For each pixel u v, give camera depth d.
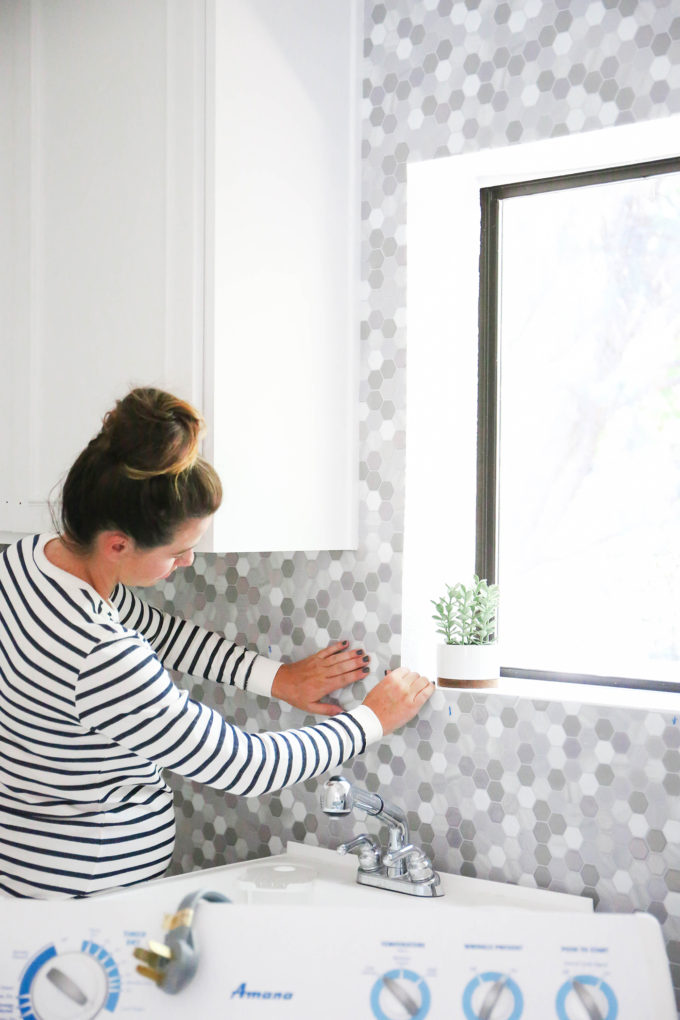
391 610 1.96
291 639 2.10
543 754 1.78
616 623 1.98
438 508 2.05
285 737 1.70
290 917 1.18
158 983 1.16
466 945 1.17
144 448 1.48
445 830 1.89
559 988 1.15
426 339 2.02
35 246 1.99
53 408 1.96
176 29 1.78
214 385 1.75
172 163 1.78
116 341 1.86
